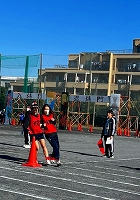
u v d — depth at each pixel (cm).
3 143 1859
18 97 4103
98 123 5028
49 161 1168
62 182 911
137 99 5222
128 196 812
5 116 4266
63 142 2266
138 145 2527
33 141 1144
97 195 795
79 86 6391
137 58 6103
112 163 1376
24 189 798
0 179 891
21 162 1196
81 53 6644
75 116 4572
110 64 6253
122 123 4134
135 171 1206
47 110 1179
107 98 3666
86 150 1820
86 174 1061
